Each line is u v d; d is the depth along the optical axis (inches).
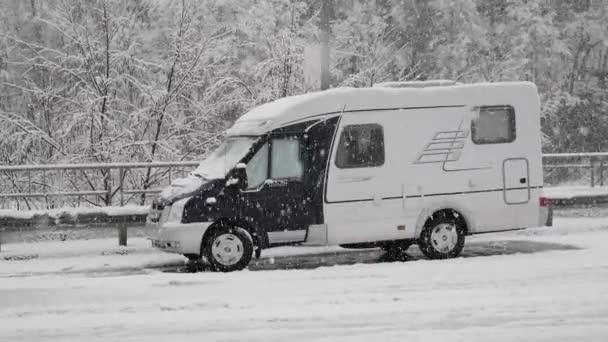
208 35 786.2
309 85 842.8
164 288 376.2
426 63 1286.9
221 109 807.7
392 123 481.1
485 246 546.0
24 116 776.3
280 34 837.8
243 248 454.3
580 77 1486.2
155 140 751.1
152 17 918.4
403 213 481.1
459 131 492.4
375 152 477.7
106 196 616.4
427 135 486.9
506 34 1352.1
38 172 701.9
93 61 747.4
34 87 759.7
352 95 475.5
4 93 908.0
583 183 1104.2
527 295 344.2
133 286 382.3
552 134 1392.7
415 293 354.6
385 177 478.0
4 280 414.6
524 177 504.4
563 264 430.0
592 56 1518.2
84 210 535.2
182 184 469.1
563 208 620.4
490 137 499.8
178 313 321.4
